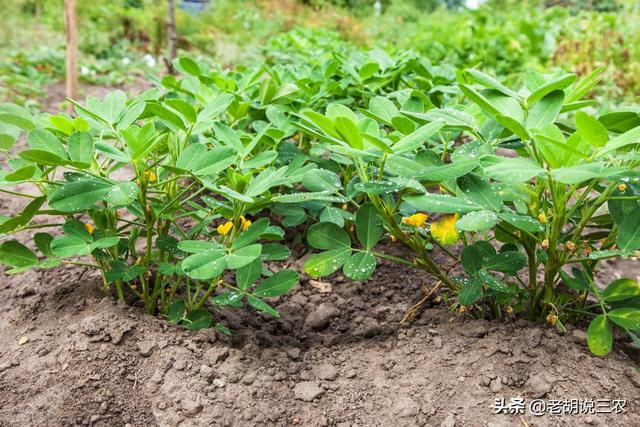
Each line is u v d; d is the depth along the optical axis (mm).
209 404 1777
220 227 1919
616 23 8695
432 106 2254
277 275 1995
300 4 14703
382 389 1868
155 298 2113
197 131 1987
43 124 2117
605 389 1760
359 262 1952
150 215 1949
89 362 1885
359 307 2426
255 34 11875
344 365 2020
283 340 2213
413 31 13406
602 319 1840
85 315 2113
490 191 1788
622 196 1911
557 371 1815
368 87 3299
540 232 1887
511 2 16656
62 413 1746
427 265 2039
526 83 1942
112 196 1687
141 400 1796
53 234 3000
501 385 1793
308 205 2490
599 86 6660
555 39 8586
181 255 2086
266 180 1802
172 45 7309
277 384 1905
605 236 2117
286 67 3641
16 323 2164
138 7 12500
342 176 2902
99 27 10047
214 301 1970
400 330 2148
